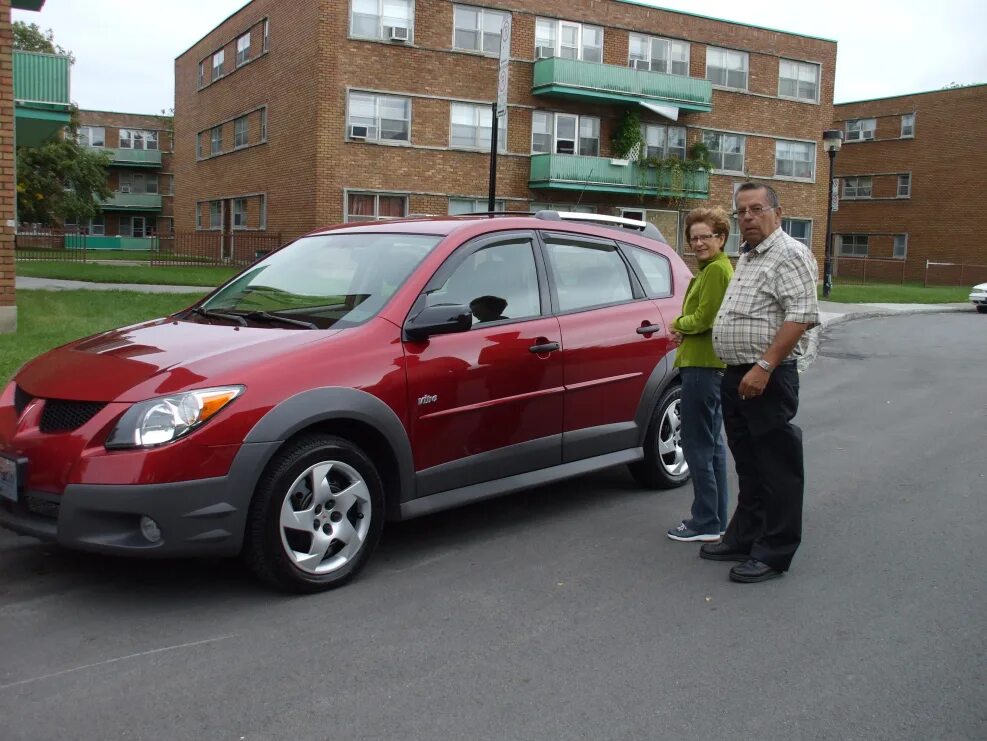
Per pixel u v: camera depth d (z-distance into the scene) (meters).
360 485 4.50
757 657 3.79
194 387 4.07
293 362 4.31
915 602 4.41
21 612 4.14
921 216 46.97
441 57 28.66
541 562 4.92
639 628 4.07
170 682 3.50
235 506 4.05
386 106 28.08
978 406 10.06
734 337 4.66
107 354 4.56
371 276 5.07
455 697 3.41
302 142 28.36
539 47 30.53
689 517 5.77
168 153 62.97
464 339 4.98
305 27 27.81
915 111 46.97
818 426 8.88
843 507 6.04
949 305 29.33
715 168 34.97
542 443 5.39
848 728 3.21
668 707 3.35
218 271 26.83
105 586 4.47
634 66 32.56
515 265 5.43
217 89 36.00
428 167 28.88
